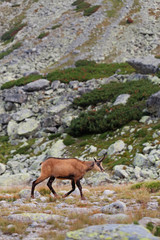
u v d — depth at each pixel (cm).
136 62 14888
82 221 3108
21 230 2883
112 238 2150
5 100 14812
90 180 7712
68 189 6334
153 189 5419
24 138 12356
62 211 3784
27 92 15288
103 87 13788
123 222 2966
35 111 13688
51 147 10688
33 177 8844
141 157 7931
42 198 4731
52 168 4653
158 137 8756
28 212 3766
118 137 9762
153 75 13612
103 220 3064
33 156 10788
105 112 11275
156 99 9888
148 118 10044
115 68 17200
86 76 16038
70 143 10594
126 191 5359
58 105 13438
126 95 11912
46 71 19138
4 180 8362
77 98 13312
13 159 10919
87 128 10775
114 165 8212
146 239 2078
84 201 4588
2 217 3403
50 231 2783
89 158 9056
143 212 3522
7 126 13288
